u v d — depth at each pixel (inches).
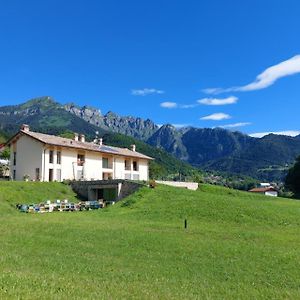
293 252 1064.8
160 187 2389.3
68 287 625.6
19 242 1079.6
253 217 1710.1
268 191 6146.7
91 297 581.3
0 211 1850.4
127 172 3599.9
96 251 1016.2
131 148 4079.7
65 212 1995.6
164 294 650.8
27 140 2896.2
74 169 3041.3
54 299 546.6
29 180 2696.9
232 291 714.2
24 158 2893.7
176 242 1154.0
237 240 1234.6
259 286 761.6
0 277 644.1
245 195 3043.8
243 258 986.7
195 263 928.9
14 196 2160.4
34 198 2240.4
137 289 666.8
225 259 974.4
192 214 1759.4
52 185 2532.0
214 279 802.2
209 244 1139.9
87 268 822.5
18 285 603.2
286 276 842.2
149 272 829.2
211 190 3174.2
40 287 605.0
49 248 1028.5
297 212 1909.4
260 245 1159.0
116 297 603.8
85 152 3147.1
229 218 1688.0
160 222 1617.9
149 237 1211.9
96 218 1706.4
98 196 2603.3
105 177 3373.5
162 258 970.7
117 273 796.0
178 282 759.7
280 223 1651.1
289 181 4677.7
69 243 1096.2
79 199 2491.4
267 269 891.4
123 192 2443.4
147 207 1943.9
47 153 2837.1
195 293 685.9
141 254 1003.3
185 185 3208.7
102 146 3506.4
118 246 1085.1
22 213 1884.8
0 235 1167.6
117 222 1569.9
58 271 778.8
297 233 1438.2
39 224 1401.3
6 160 4699.8
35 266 811.4
